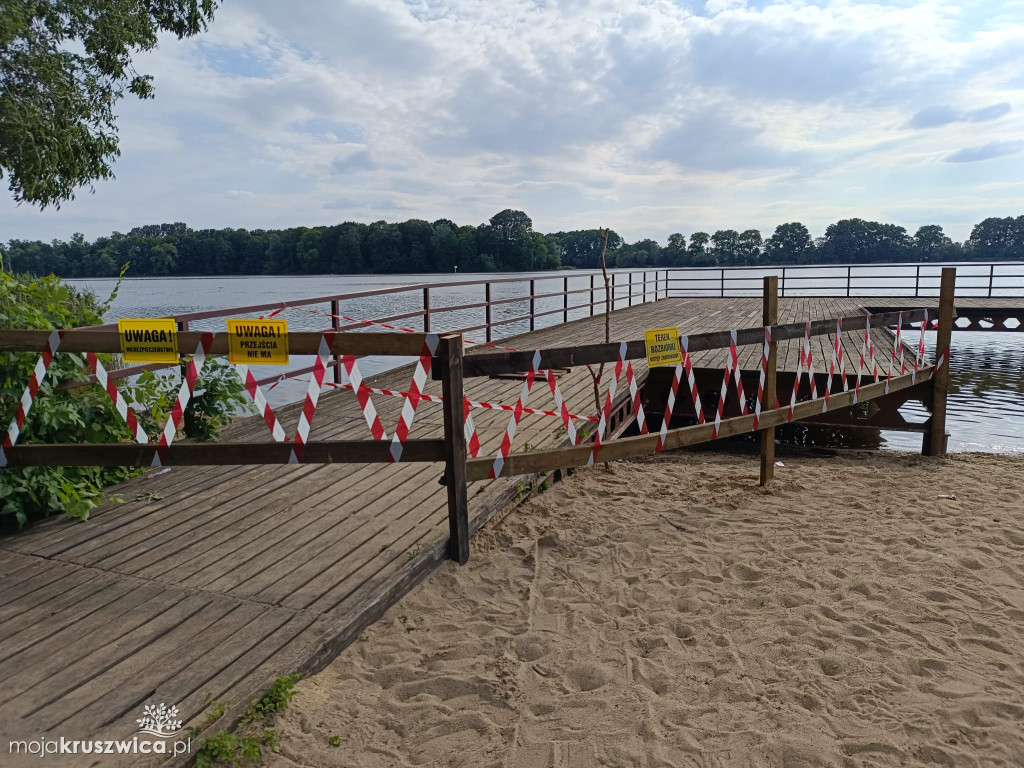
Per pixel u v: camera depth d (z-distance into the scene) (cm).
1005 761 243
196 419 566
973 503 526
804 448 781
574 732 259
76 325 495
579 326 1370
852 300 1812
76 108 1078
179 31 1251
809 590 374
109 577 350
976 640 323
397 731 259
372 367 1669
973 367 1479
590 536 449
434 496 469
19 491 396
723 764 243
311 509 445
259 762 238
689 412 864
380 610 336
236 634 300
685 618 343
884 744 251
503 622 340
